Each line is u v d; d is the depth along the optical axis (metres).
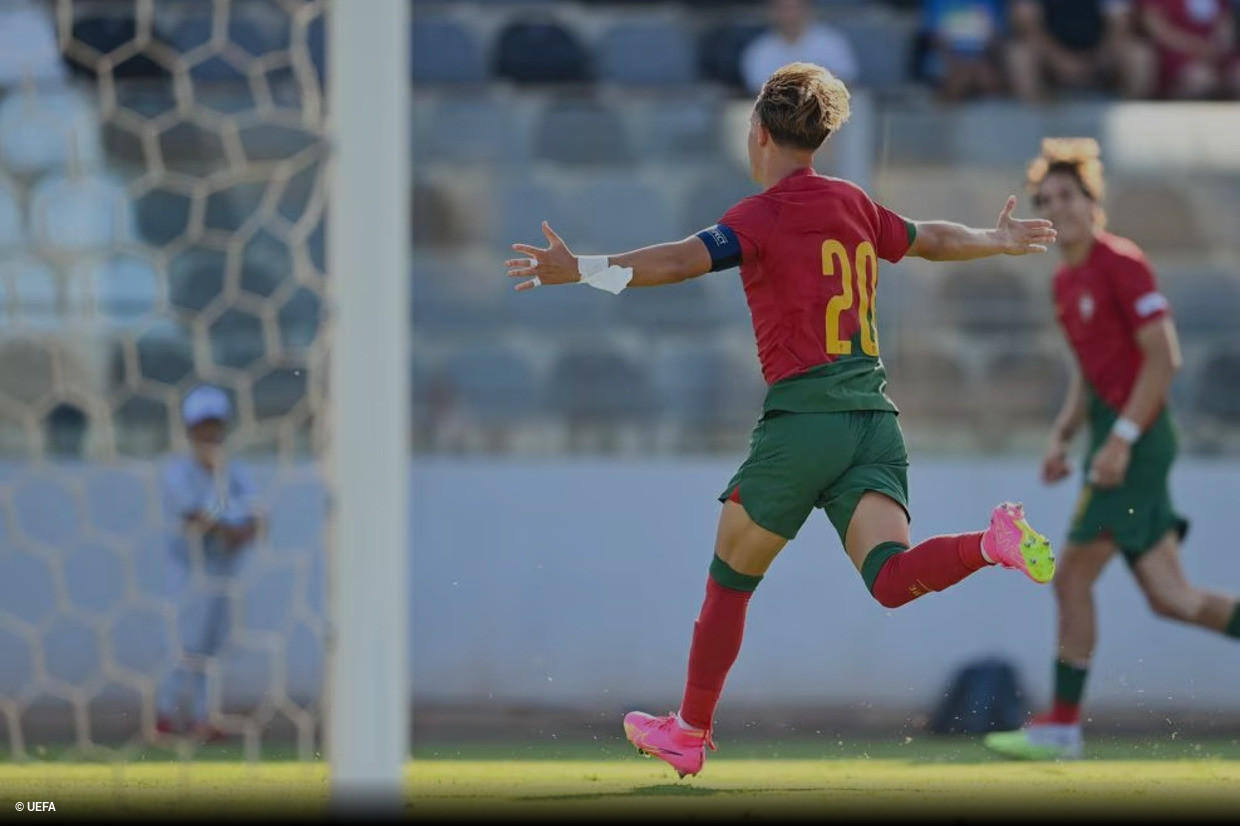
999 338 27.31
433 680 26.28
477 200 27.33
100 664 24.52
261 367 26.19
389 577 12.29
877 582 13.74
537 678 26.38
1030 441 27.38
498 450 27.22
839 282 14.25
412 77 33.53
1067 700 21.23
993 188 26.94
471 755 21.20
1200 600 22.27
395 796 12.26
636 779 17.20
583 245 27.50
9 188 26.12
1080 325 21.95
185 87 27.36
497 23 34.56
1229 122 27.33
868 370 14.33
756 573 14.77
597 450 27.31
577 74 33.84
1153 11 34.03
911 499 27.08
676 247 13.89
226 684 24.16
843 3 35.47
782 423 14.14
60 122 26.22
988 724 25.70
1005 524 12.89
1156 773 18.06
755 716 25.89
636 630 26.59
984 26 34.22
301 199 26.52
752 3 35.69
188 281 26.28
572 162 27.44
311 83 16.97
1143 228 27.42
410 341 27.23
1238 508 27.12
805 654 26.20
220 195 26.39
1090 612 21.64
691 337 27.44
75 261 26.11
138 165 26.33
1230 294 27.36
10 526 24.80
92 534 24.92
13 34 29.22
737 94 30.23
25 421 25.94
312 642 24.39
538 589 26.64
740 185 27.44
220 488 23.66
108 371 26.12
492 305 27.33
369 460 12.26
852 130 26.88
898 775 17.72
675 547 26.88
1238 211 27.31
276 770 18.28
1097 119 27.25
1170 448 21.97
